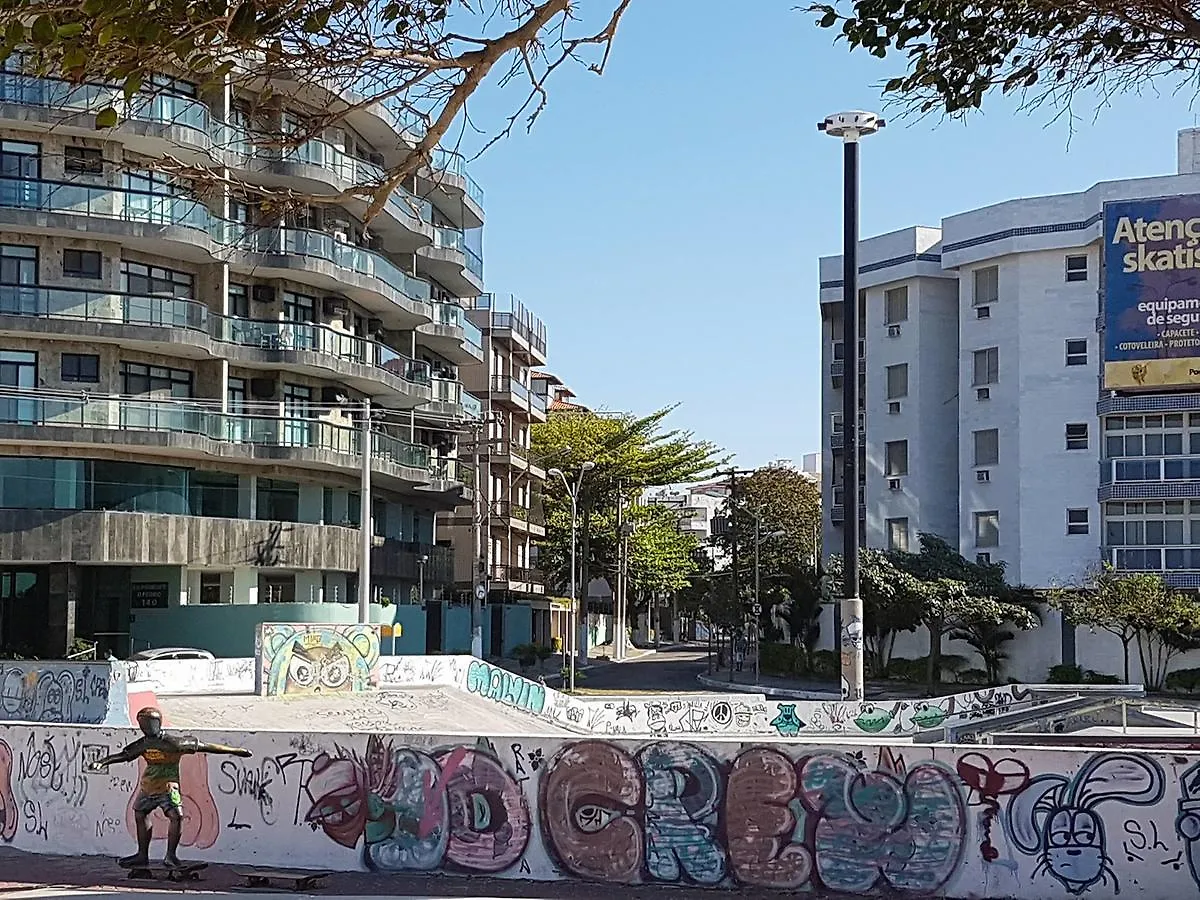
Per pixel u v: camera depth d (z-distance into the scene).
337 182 47.12
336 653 31.11
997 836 12.14
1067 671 51.69
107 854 14.81
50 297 41.53
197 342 44.09
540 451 87.25
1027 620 52.47
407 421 59.09
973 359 57.53
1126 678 51.16
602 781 13.32
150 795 13.54
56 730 15.33
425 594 62.50
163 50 7.88
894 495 61.56
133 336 42.53
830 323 65.75
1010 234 55.84
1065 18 10.06
